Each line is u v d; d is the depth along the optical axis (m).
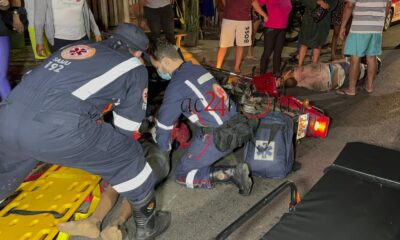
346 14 5.71
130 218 3.00
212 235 2.86
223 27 6.24
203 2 10.04
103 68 2.25
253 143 3.47
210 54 7.87
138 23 8.39
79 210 3.02
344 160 2.41
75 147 2.17
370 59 5.61
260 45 8.62
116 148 2.34
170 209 3.14
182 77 3.06
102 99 2.26
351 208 1.98
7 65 4.07
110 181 2.46
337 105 5.31
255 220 3.02
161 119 3.10
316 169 3.73
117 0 9.28
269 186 3.44
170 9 6.50
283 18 5.86
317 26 6.36
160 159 3.26
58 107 2.14
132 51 2.52
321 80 5.60
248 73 6.60
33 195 3.03
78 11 4.12
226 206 3.18
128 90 2.34
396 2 10.56
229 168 3.20
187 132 3.94
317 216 1.92
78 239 2.81
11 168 2.39
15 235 2.58
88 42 2.46
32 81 2.23
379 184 2.17
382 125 4.72
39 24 4.06
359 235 1.81
